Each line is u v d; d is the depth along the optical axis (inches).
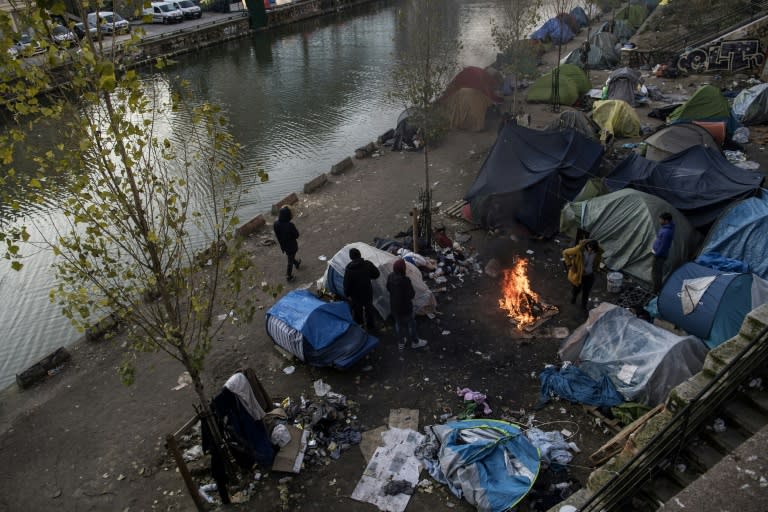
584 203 517.0
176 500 306.0
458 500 288.2
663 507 195.8
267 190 750.5
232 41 1759.4
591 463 299.1
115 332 454.0
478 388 364.5
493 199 544.1
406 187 687.1
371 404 358.0
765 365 257.6
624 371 333.1
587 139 604.4
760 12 1077.8
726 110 738.8
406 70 603.5
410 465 310.2
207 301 271.1
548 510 251.9
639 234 465.1
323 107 1095.6
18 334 517.3
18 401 393.7
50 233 684.1
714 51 1023.0
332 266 451.8
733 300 357.7
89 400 387.2
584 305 430.0
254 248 569.9
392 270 429.1
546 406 344.2
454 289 470.9
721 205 488.7
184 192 703.1
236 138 946.7
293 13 2014.0
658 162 557.6
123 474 325.7
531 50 1043.9
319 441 331.0
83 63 215.6
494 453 294.0
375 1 2423.7
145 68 1422.2
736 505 192.1
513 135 590.9
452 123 865.5
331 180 732.0
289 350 394.9
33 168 761.6
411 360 394.3
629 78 922.1
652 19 1398.9
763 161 655.8
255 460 311.3
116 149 232.4
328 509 290.5
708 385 219.3
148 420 364.5
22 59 214.1
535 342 401.4
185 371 406.6
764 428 220.2
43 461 340.5
